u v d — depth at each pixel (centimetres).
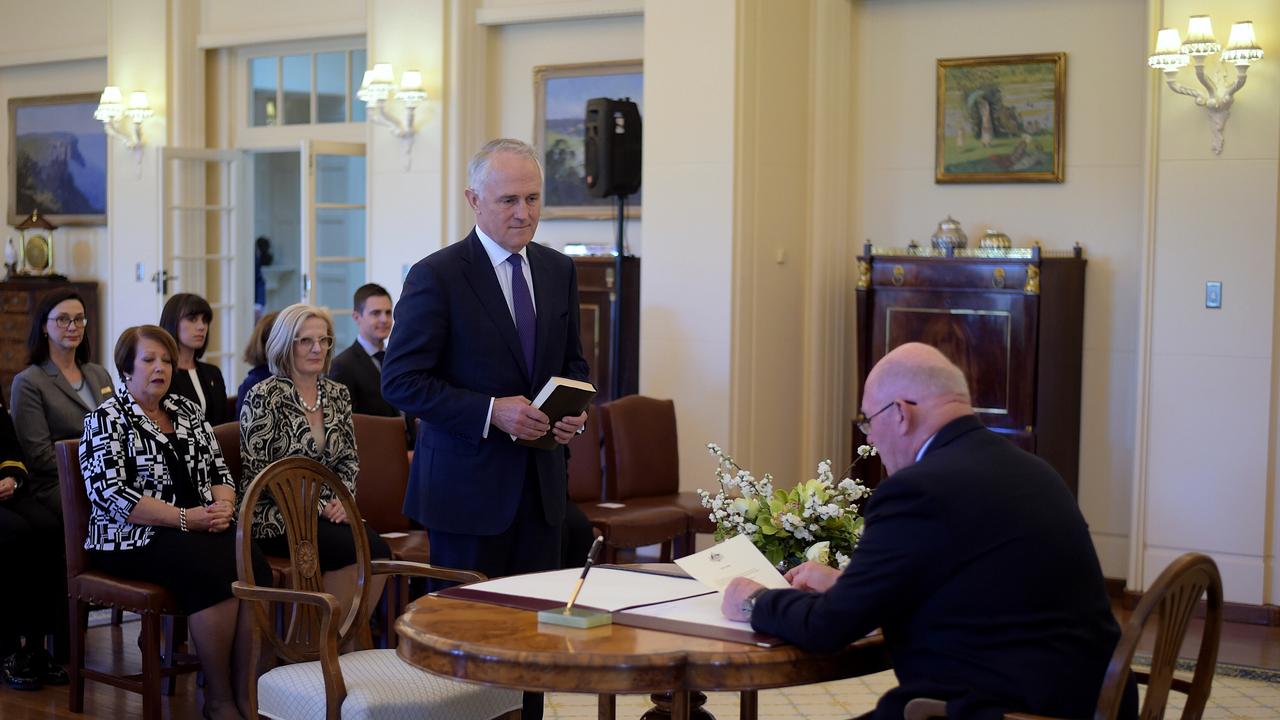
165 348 431
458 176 773
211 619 407
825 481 297
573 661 223
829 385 682
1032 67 646
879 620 232
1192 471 589
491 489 321
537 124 768
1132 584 602
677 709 262
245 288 942
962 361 620
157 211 939
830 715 449
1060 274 621
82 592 428
